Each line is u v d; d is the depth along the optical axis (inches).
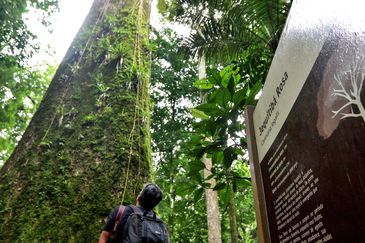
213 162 106.7
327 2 39.3
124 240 78.5
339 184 34.9
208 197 306.2
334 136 36.2
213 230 290.7
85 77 141.9
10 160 116.1
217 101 95.0
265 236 59.3
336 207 35.6
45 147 113.8
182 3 149.8
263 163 63.6
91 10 182.1
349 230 32.9
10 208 96.9
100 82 132.7
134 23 169.0
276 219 55.7
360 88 31.6
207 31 144.9
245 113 75.1
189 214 347.9
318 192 39.8
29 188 101.8
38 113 132.1
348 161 33.4
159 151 352.8
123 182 107.1
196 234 355.6
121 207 85.4
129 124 124.9
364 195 30.5
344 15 35.3
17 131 350.9
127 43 155.5
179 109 368.8
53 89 142.5
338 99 35.6
